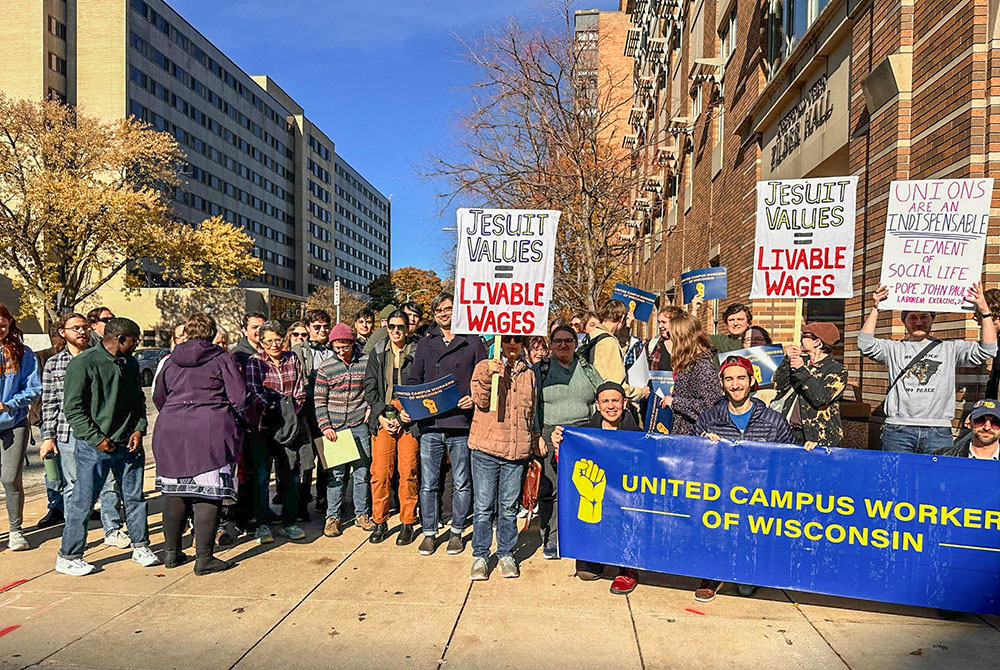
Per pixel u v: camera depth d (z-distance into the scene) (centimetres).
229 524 619
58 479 671
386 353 639
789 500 469
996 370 519
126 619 453
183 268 4081
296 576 533
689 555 489
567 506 516
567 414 564
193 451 530
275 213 9562
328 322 666
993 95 581
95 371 530
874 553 454
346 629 437
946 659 400
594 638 425
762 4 1241
